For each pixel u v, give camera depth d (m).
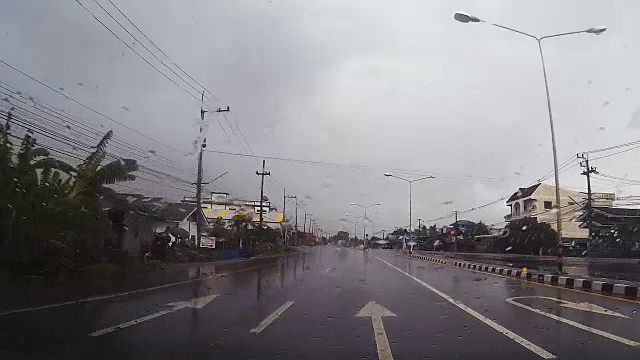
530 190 57.78
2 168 14.38
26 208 14.82
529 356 6.63
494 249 59.75
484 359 6.48
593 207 47.78
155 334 7.84
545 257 47.00
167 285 15.65
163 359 6.34
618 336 7.91
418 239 89.00
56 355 6.36
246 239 49.34
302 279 19.14
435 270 26.48
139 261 21.22
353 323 9.16
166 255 28.70
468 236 67.81
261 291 14.50
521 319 9.61
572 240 55.97
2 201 14.09
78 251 17.69
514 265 30.03
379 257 47.28
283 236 78.56
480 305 11.73
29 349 6.62
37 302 10.52
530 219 53.22
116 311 10.08
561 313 10.40
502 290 15.46
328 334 8.11
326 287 15.96
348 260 38.56
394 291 14.94
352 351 6.93
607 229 45.72
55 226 15.89
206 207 64.94
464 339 7.73
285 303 11.82
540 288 16.19
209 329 8.37
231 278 19.28
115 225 22.91
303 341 7.56
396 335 8.05
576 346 7.21
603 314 10.23
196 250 32.75
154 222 28.41
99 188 19.28
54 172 17.73
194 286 15.72
